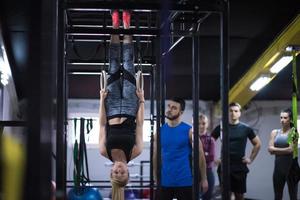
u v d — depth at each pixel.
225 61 2.43
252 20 5.88
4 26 5.30
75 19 3.67
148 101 9.69
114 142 3.39
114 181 3.41
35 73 1.11
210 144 5.23
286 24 6.02
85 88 9.70
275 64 6.75
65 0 2.45
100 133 3.49
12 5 4.65
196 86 3.02
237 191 5.06
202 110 10.49
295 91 4.51
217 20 5.73
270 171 10.71
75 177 3.73
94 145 10.16
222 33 2.44
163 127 3.99
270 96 10.58
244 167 5.07
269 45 6.73
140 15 3.71
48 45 1.26
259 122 10.83
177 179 3.91
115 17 3.09
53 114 1.32
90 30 2.92
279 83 9.42
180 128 3.96
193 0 2.53
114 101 3.44
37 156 1.06
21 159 0.81
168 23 3.06
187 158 3.94
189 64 8.22
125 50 3.45
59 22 2.43
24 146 1.00
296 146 4.48
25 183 0.97
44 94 1.16
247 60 7.92
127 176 3.41
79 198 3.58
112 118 3.42
